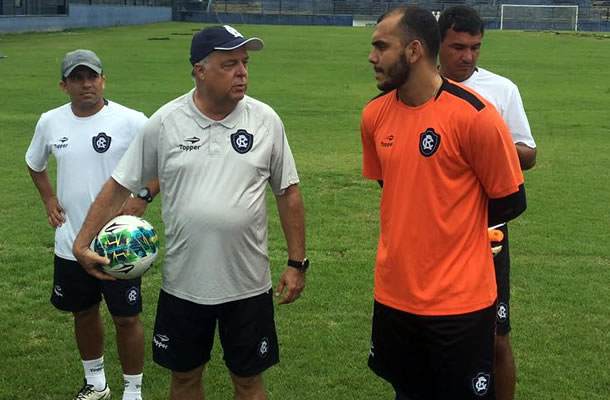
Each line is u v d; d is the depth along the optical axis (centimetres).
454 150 314
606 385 457
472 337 327
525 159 389
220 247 347
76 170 421
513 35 4659
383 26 316
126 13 5481
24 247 718
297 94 1898
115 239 359
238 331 360
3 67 2409
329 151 1214
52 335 528
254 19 5997
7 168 1054
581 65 2738
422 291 328
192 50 339
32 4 4428
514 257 700
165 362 368
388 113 334
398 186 327
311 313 567
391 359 349
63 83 423
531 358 491
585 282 633
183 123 348
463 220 322
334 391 452
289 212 371
